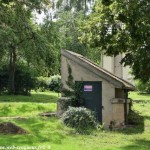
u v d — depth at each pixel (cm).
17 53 3456
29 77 3522
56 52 3600
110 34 1628
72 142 1348
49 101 2986
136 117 2030
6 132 1470
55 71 3622
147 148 1297
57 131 1558
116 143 1379
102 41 1645
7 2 2619
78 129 1602
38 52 3412
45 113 2045
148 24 1473
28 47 3372
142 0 1480
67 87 1883
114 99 1791
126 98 1977
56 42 3672
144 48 1541
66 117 1680
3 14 2994
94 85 1828
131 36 1510
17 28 3253
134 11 1473
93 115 1728
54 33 3638
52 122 1722
